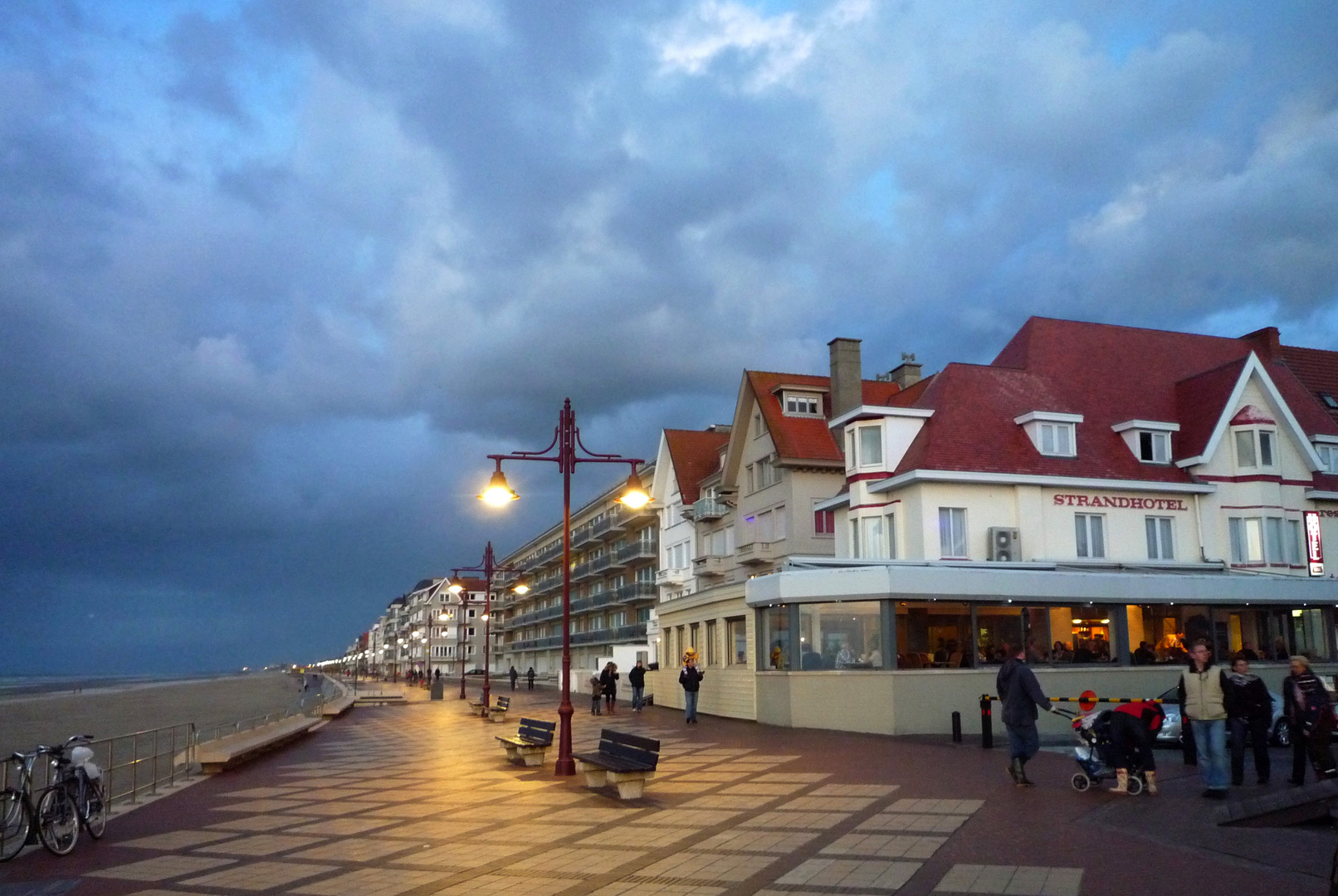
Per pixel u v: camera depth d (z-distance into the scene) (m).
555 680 76.44
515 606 111.69
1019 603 24.98
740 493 50.28
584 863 9.73
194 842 11.50
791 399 46.00
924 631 24.14
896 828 10.88
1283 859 8.88
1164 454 35.12
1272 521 34.72
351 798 14.94
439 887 8.90
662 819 12.17
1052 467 32.94
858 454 34.34
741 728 26.14
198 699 78.94
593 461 18.39
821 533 43.75
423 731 29.84
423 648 147.12
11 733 41.03
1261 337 42.12
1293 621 28.02
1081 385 36.78
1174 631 26.45
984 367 35.78
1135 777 12.81
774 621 27.11
